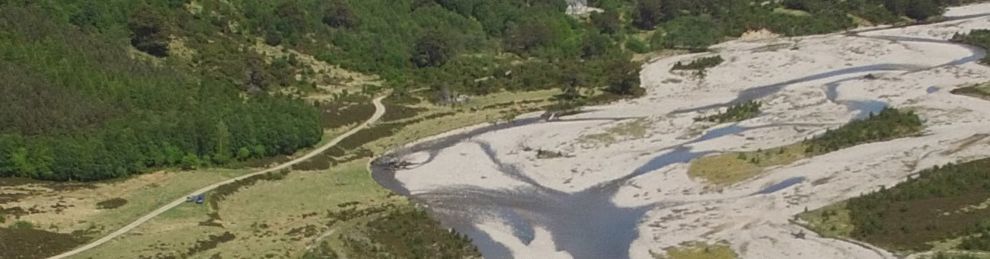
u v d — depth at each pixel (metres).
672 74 180.12
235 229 102.25
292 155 131.25
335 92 159.38
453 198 115.38
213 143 125.00
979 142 120.69
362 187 118.94
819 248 93.75
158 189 114.38
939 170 109.31
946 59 188.75
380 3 193.25
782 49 198.38
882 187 105.81
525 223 106.56
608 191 116.06
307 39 173.25
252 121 128.88
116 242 96.62
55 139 116.44
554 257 96.50
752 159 121.19
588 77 173.75
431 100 161.62
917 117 133.75
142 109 128.50
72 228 100.50
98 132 119.19
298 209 109.75
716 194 112.00
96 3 153.62
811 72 180.50
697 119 145.50
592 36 198.25
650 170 122.56
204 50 157.62
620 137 138.88
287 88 156.62
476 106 159.12
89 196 110.75
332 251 95.38
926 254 89.19
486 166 127.88
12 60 124.75
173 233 99.44
